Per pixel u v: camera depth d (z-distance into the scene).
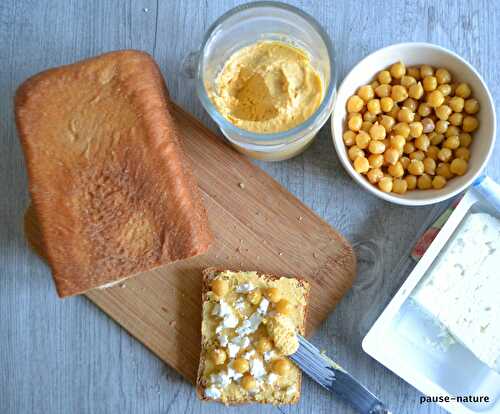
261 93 0.42
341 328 0.47
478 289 0.44
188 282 0.47
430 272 0.45
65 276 0.41
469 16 0.49
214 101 0.42
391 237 0.48
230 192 0.48
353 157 0.45
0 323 0.49
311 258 0.47
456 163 0.44
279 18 0.42
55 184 0.41
